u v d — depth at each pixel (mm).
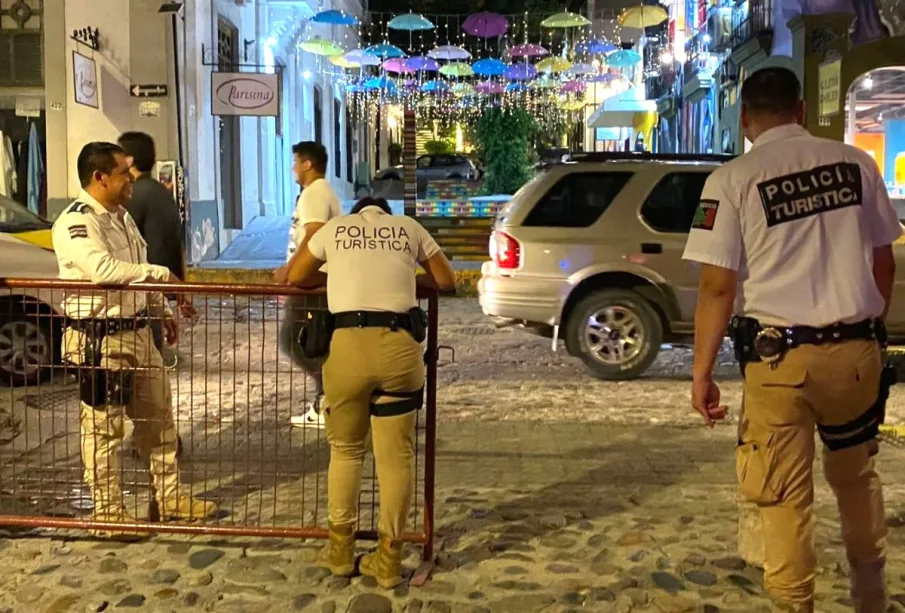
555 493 5340
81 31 15273
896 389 8344
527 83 26703
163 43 15695
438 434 6707
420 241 4133
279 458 6020
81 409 4691
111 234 4602
